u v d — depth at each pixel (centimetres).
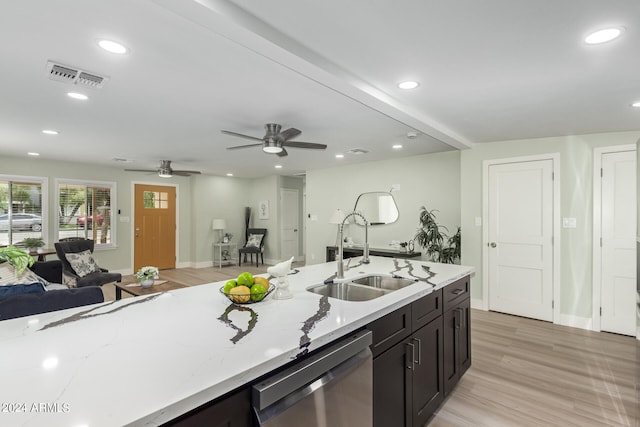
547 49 195
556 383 259
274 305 161
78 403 79
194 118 333
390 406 167
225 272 722
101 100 280
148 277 366
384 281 249
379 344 159
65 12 159
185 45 191
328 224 680
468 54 202
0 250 347
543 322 400
